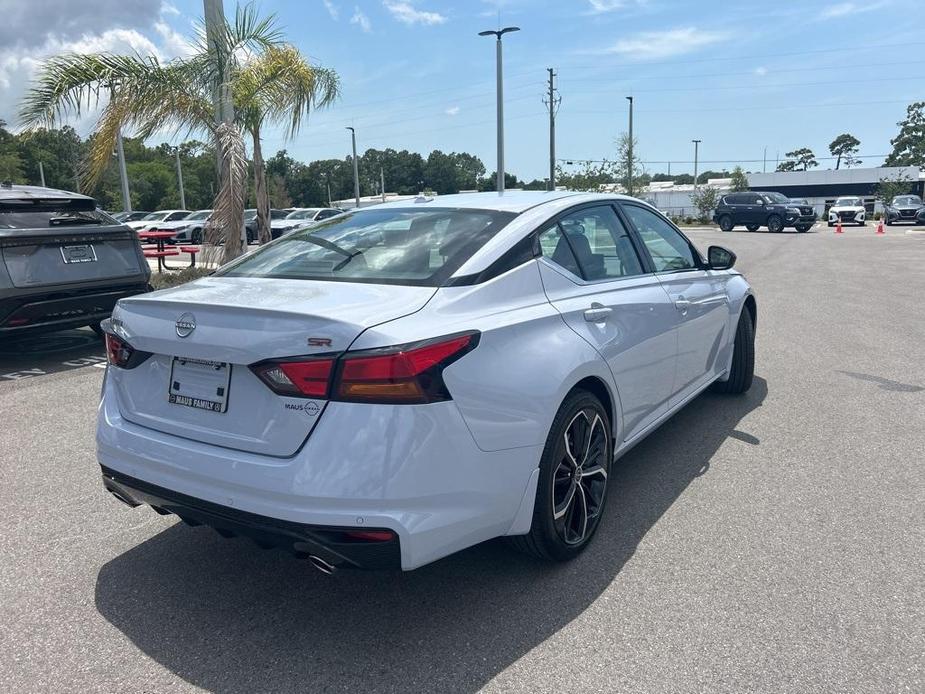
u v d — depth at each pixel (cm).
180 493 270
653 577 314
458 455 256
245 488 252
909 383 615
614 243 395
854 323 908
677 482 415
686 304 432
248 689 248
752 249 2308
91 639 277
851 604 290
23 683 252
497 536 285
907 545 337
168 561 337
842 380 627
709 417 530
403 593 306
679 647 265
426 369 248
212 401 270
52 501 403
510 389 276
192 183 7981
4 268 667
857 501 386
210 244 1107
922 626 275
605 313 343
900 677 247
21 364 734
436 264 303
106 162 1101
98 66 1034
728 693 241
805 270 1593
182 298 284
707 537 349
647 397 390
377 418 241
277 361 250
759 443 475
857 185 7756
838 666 253
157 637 278
